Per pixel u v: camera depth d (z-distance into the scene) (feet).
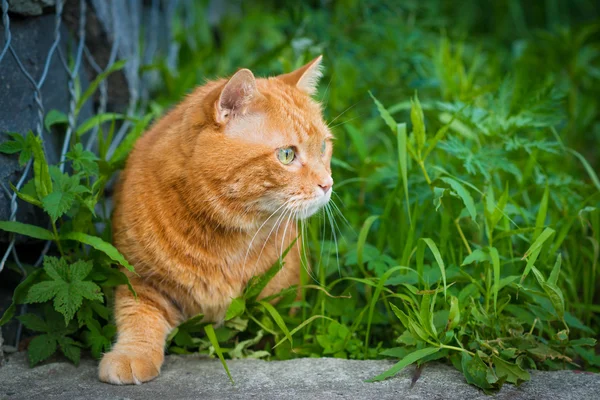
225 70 17.52
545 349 9.37
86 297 9.29
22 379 9.23
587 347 10.85
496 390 8.71
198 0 19.93
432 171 11.71
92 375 9.41
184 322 10.26
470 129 12.35
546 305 10.13
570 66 18.83
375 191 14.10
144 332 9.84
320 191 10.13
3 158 9.95
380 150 15.39
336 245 11.18
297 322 10.77
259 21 21.35
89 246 11.32
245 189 9.75
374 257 11.18
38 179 9.59
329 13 18.25
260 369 9.59
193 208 9.80
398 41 16.88
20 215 10.07
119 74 13.93
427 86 15.43
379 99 15.94
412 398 8.52
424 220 11.54
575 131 17.12
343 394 8.64
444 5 24.44
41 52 11.27
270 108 9.91
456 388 8.79
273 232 10.62
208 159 9.64
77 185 9.57
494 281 9.70
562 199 11.94
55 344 9.74
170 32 18.06
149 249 9.90
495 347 9.13
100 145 11.50
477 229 10.81
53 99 11.59
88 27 13.25
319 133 10.31
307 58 14.94
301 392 8.73
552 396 8.57
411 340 9.40
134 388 8.93
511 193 13.12
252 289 10.27
